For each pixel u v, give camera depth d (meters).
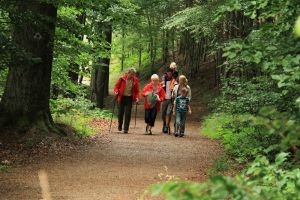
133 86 15.97
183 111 15.63
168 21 23.34
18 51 9.55
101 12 14.09
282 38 5.40
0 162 9.20
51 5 12.11
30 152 10.43
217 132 15.42
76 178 8.27
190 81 37.66
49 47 12.13
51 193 7.08
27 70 11.78
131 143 13.09
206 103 30.27
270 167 3.52
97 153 11.02
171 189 2.11
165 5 31.44
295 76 4.58
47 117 12.16
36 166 9.17
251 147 9.77
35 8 11.79
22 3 11.58
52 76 16.36
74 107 17.97
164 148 12.39
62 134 12.20
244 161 9.68
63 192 7.18
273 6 5.60
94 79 25.23
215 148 12.65
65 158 10.15
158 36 43.12
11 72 11.85
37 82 11.94
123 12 14.48
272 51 5.11
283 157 3.53
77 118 16.11
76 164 9.59
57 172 8.72
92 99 25.08
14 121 11.61
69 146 11.47
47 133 11.77
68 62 16.73
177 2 31.66
